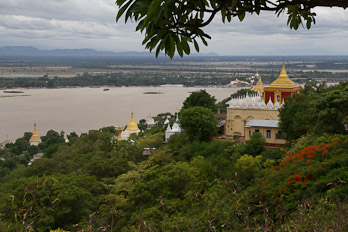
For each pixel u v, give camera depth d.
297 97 66.06
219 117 87.44
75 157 81.81
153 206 36.81
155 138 82.75
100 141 100.00
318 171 25.12
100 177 63.09
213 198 18.14
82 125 176.00
